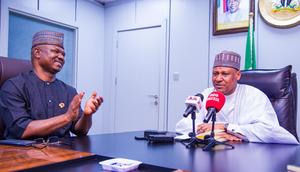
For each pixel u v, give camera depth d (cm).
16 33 332
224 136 143
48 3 360
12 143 113
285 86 184
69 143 122
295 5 277
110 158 91
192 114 127
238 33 315
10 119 135
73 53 404
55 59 154
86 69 416
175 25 371
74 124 160
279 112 177
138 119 404
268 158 96
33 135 129
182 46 364
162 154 100
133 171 78
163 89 379
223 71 171
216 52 333
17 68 168
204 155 99
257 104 168
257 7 301
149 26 395
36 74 156
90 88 423
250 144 133
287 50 283
